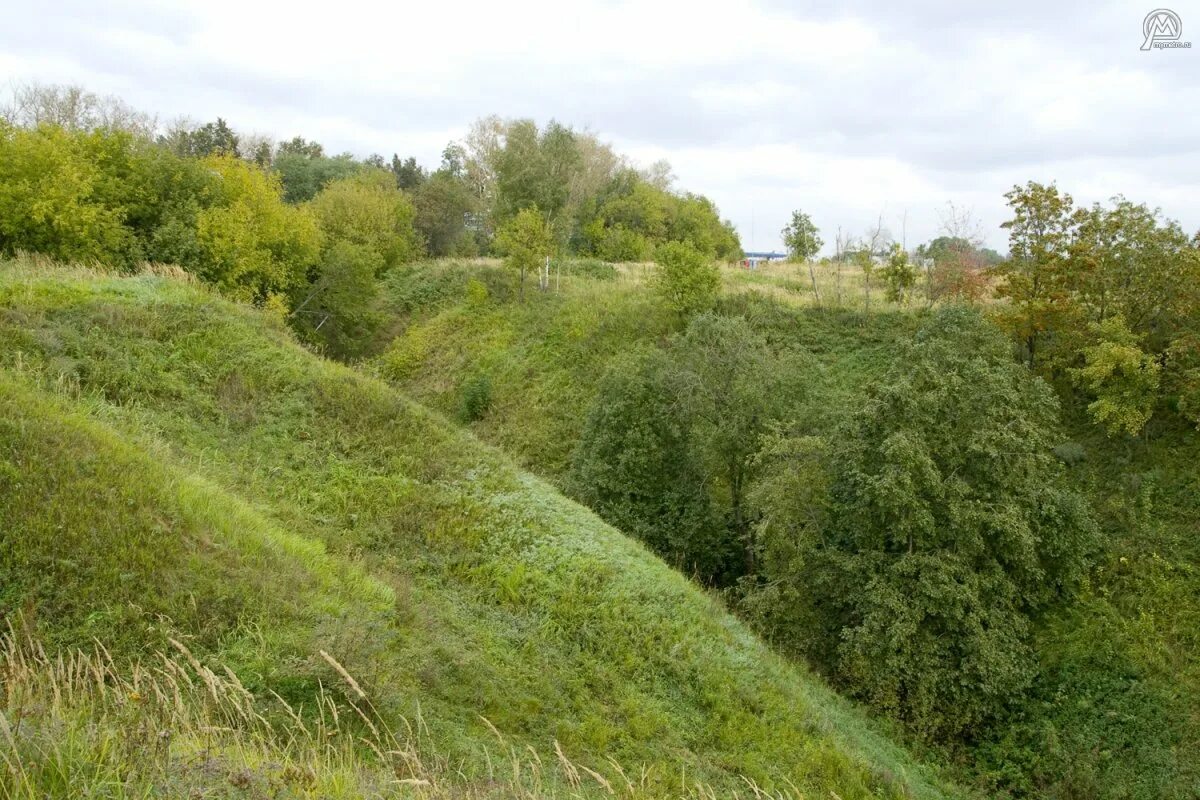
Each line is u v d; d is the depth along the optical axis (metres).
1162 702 13.15
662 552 18.16
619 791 7.96
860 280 31.78
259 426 13.73
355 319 30.95
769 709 11.05
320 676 7.12
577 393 26.50
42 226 20.03
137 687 5.67
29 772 4.16
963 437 14.41
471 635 9.82
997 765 13.22
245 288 24.09
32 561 7.26
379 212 39.72
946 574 13.43
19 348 12.50
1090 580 15.39
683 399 19.11
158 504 8.77
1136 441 17.97
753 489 16.77
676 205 52.09
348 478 13.17
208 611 7.60
